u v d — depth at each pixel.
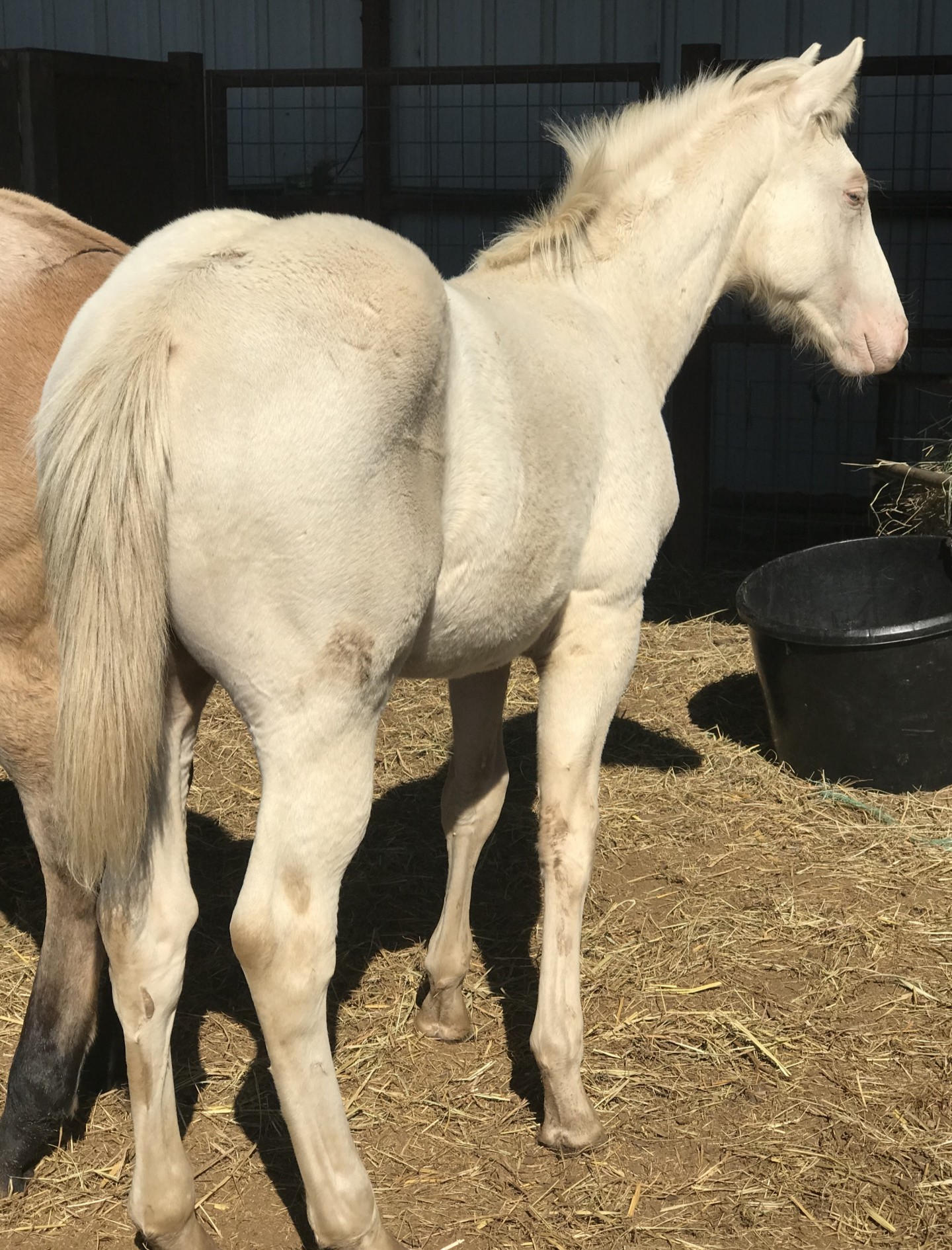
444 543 1.81
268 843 1.69
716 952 2.89
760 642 3.73
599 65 5.61
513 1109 2.37
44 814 2.13
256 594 1.61
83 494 1.55
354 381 1.59
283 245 1.64
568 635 2.24
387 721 4.18
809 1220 2.11
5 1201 2.12
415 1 6.74
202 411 1.56
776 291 2.78
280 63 7.02
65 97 4.96
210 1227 2.06
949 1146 2.27
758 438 6.82
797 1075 2.48
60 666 1.81
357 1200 1.83
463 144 6.84
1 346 2.04
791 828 3.50
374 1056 2.51
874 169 6.45
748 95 2.62
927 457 5.20
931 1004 2.71
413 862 3.31
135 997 1.79
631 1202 2.14
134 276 1.65
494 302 2.14
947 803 3.63
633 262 2.48
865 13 6.29
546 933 2.24
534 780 3.80
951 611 4.07
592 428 2.14
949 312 6.39
